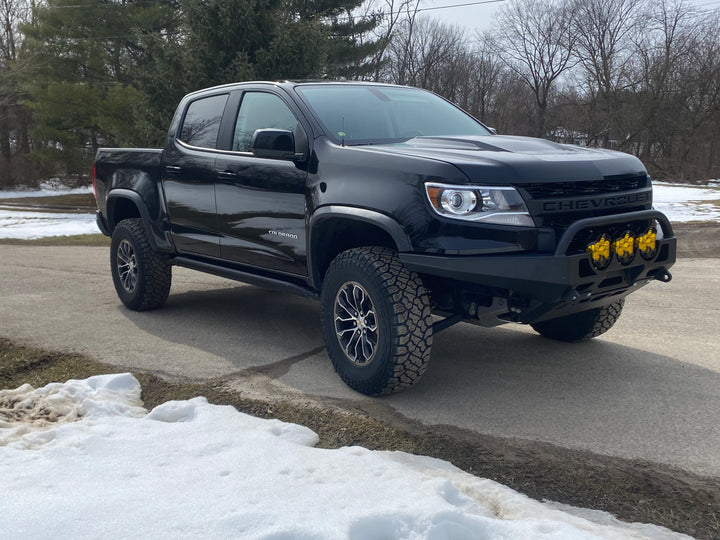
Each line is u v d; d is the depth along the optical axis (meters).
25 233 15.63
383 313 3.76
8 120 37.97
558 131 55.31
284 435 3.43
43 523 2.38
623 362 4.68
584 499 2.87
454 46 57.41
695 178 45.69
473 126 5.16
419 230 3.65
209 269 5.40
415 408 3.84
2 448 3.11
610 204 3.77
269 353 4.89
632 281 3.84
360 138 4.45
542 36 53.91
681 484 2.97
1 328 5.68
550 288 3.51
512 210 3.55
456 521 2.46
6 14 43.38
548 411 3.79
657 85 47.12
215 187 5.08
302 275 4.50
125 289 6.25
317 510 2.50
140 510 2.48
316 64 18.33
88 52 29.09
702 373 4.42
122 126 26.58
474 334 5.46
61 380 4.38
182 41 19.41
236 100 5.19
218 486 2.72
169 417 3.68
